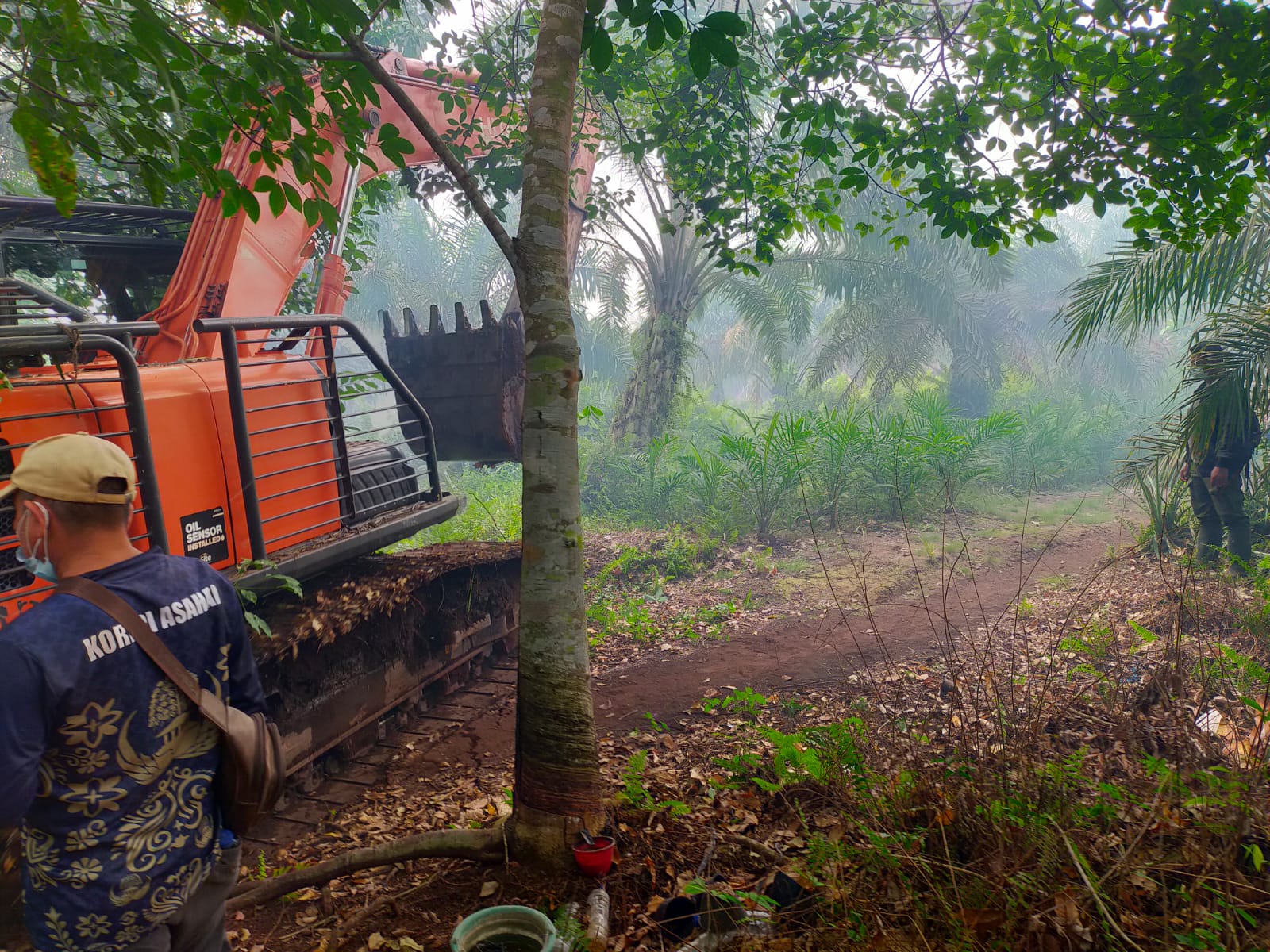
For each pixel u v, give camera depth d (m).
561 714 3.13
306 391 4.55
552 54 3.27
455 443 6.10
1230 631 5.47
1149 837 2.86
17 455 3.12
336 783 4.55
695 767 4.19
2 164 8.94
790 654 6.14
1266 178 4.55
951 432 12.21
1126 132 4.61
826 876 2.81
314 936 3.02
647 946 2.73
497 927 2.60
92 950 1.77
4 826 1.56
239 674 2.07
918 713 4.41
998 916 2.50
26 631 1.65
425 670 5.39
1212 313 7.55
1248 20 4.05
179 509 3.70
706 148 6.23
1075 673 4.77
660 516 11.26
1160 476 8.29
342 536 4.59
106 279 5.49
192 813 1.90
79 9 2.57
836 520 10.67
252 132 3.54
